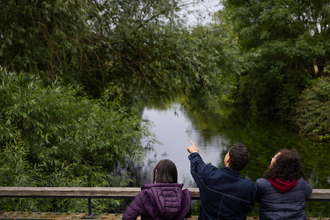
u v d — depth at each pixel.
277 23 17.30
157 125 18.66
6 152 4.74
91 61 10.29
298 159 2.04
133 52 10.26
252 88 25.42
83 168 6.18
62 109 5.93
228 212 1.90
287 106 19.73
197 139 14.04
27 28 7.36
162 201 1.89
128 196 2.53
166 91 10.64
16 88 5.73
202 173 2.00
